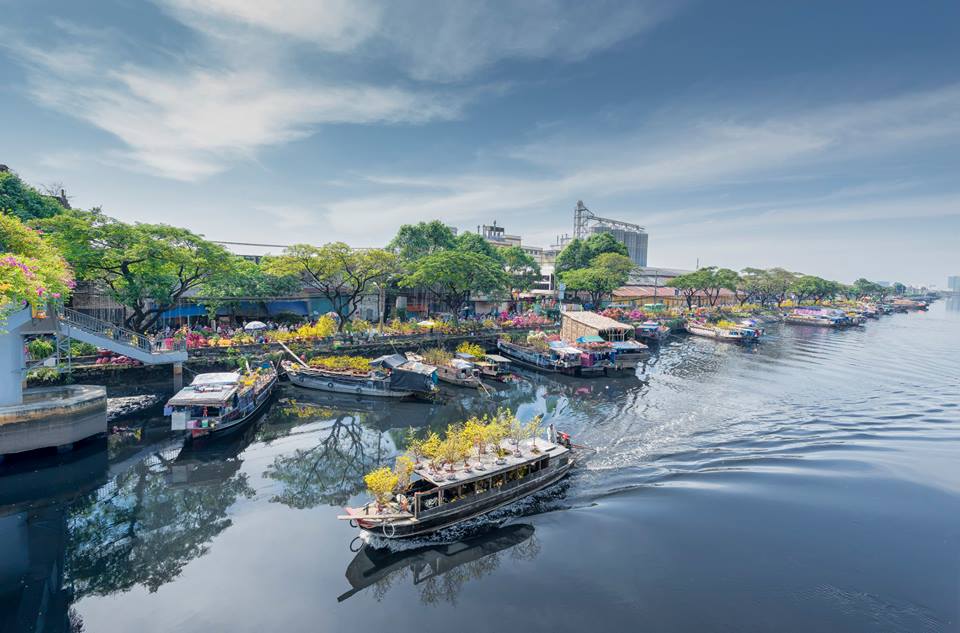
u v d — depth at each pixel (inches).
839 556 807.1
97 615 636.7
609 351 2178.9
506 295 3287.4
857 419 1533.0
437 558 783.1
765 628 642.8
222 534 831.1
